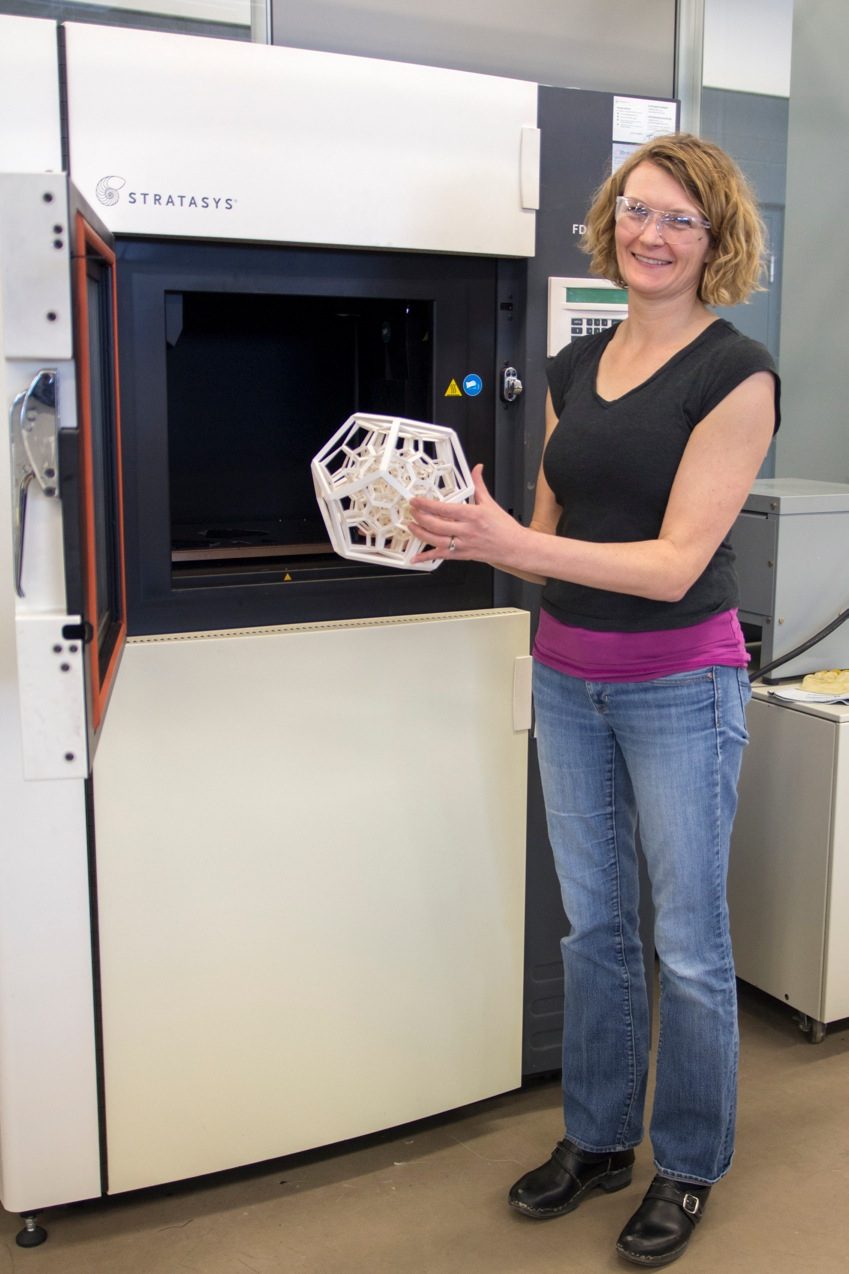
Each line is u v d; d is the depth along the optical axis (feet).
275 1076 5.89
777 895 7.41
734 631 5.14
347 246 5.42
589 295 6.07
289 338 6.11
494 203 5.67
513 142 5.66
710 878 5.12
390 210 5.43
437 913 6.14
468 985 6.31
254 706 5.50
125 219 4.97
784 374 9.32
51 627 3.39
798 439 9.49
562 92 5.82
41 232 3.22
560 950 6.57
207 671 5.38
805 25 8.62
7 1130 5.46
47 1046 5.43
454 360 5.89
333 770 5.73
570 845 5.50
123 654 5.21
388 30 6.25
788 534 7.43
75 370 3.33
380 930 6.00
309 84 5.16
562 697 5.33
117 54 4.84
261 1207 5.84
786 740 7.23
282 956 5.79
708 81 8.36
